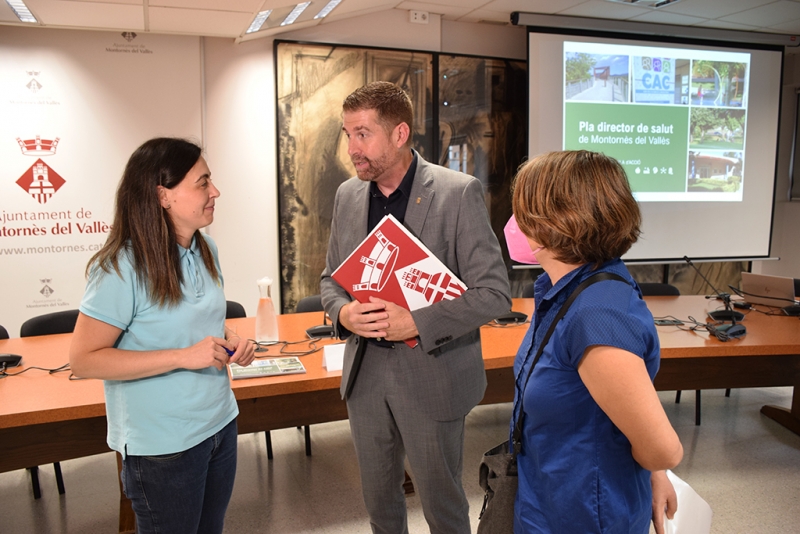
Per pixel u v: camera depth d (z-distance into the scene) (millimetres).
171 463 1280
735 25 5016
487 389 2557
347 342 1638
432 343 1415
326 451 2873
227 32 3861
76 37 3832
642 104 4926
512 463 1049
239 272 4410
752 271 5840
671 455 815
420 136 4645
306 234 4453
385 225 1463
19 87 3768
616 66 4840
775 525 2230
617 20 4820
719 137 5145
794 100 5961
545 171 928
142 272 1247
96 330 1219
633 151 4945
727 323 2717
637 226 920
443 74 4660
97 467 2730
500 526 1045
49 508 2365
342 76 4398
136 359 1215
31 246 3895
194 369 1271
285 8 3504
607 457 916
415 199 1528
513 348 2289
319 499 2428
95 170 3967
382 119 1451
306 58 4293
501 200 4965
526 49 4660
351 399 1605
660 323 2734
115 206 1281
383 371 1537
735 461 2758
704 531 1114
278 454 2840
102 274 1226
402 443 1636
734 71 5129
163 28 3740
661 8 4523
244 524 2248
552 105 4730
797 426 3049
